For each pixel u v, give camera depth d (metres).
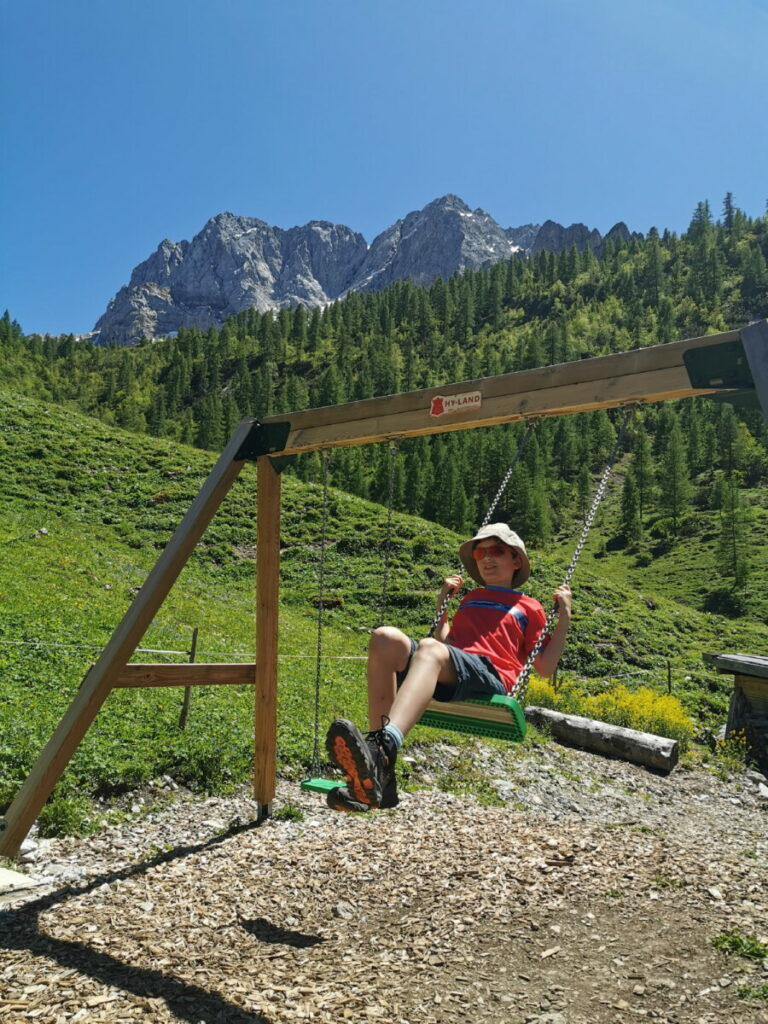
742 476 134.75
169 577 6.32
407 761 10.09
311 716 11.47
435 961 4.60
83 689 6.02
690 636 38.72
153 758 8.21
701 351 4.62
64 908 5.18
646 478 136.75
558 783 10.97
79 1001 3.93
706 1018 3.94
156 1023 3.76
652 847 7.48
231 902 5.45
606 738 13.73
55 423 47.66
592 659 30.55
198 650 16.58
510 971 4.49
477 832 7.55
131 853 6.34
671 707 17.39
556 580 40.53
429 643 3.95
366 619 29.42
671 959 4.65
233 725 9.96
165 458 45.81
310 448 6.66
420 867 6.34
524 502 122.38
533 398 5.34
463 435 151.62
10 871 5.71
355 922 5.21
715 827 10.45
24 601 16.08
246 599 28.36
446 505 122.69
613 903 5.60
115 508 36.91
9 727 8.33
